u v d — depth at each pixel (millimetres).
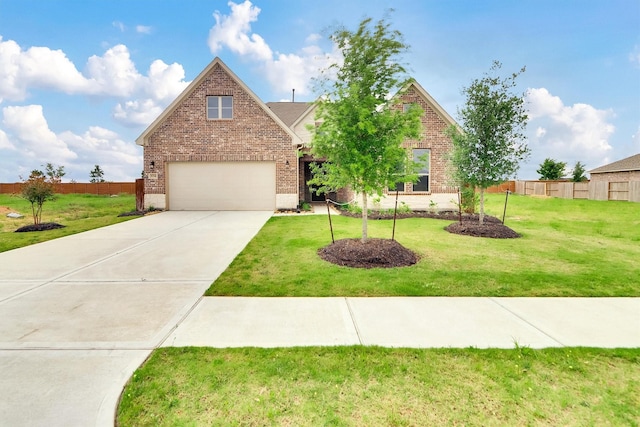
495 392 2656
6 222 13312
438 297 4879
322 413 2408
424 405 2502
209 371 2922
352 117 6699
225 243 8688
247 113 15922
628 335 3666
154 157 15914
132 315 4207
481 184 10477
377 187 7125
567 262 6801
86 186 33469
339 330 3779
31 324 3910
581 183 27516
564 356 3199
